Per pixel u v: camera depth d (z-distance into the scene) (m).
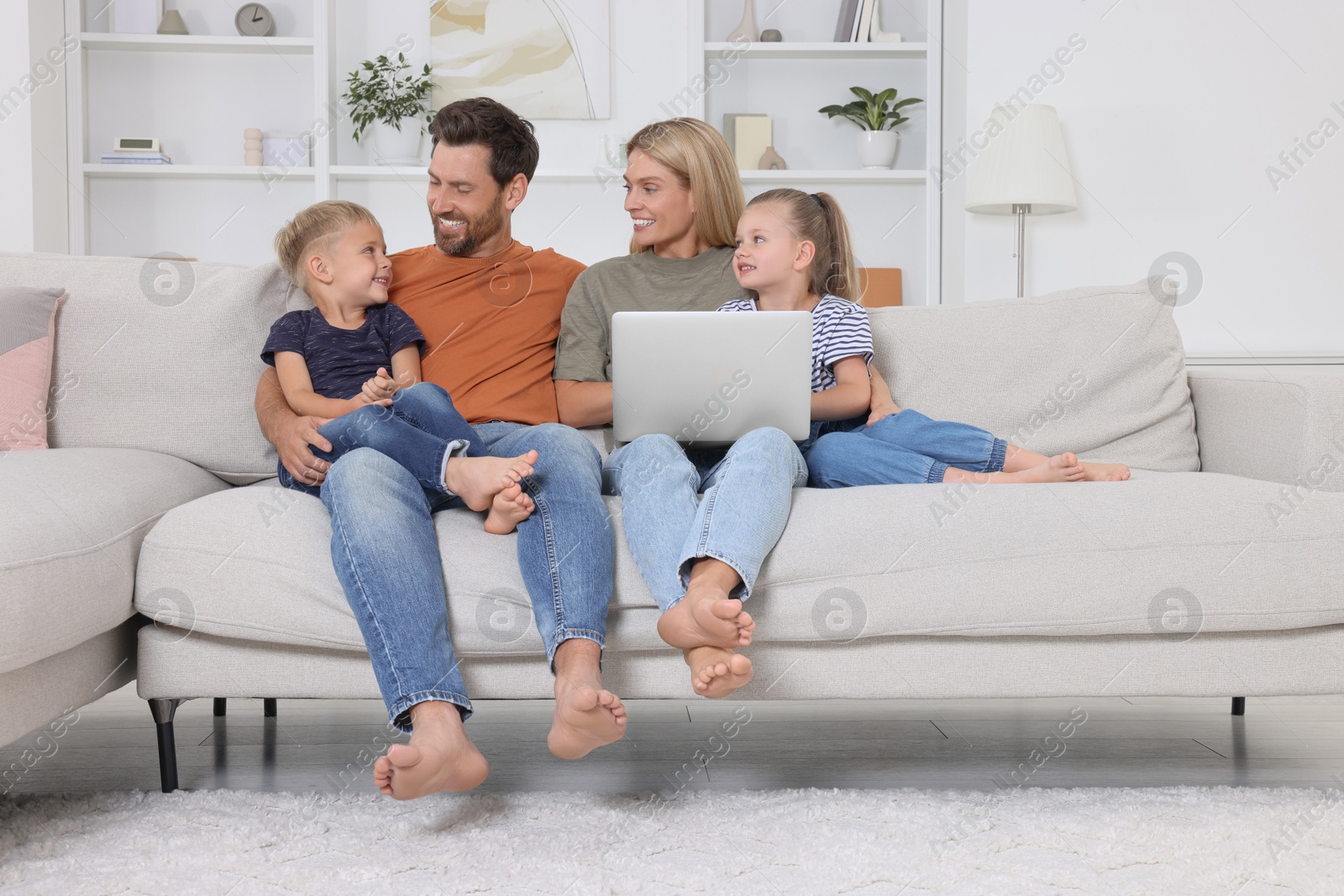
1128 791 1.32
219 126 3.81
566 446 1.33
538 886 1.02
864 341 1.66
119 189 3.75
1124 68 3.32
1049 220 3.37
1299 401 1.60
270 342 1.61
